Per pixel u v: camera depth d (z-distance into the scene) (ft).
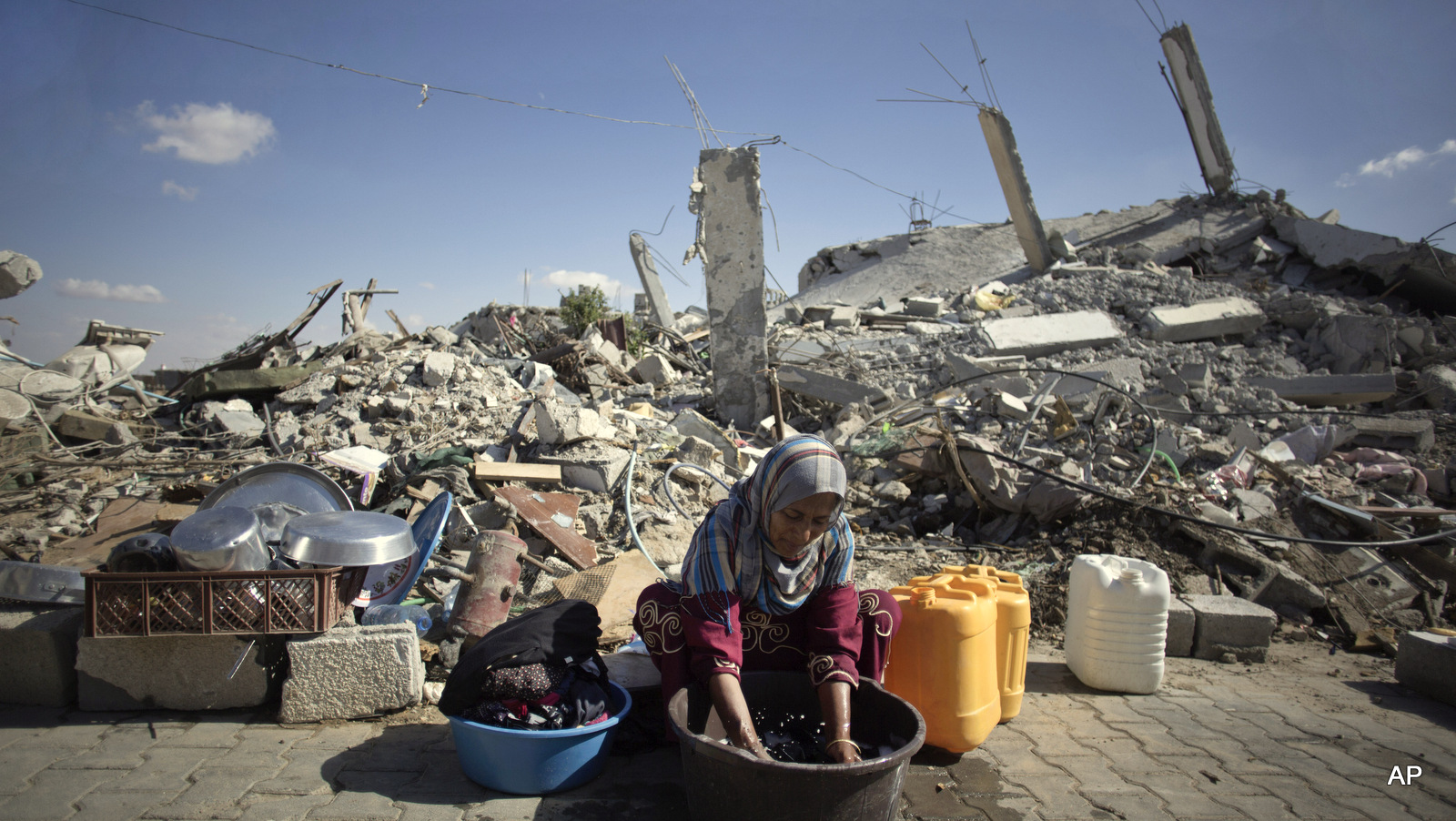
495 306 50.11
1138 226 60.59
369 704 10.84
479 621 12.06
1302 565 18.20
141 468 21.42
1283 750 11.05
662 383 38.78
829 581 8.93
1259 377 31.78
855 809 7.33
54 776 9.15
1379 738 11.55
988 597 10.61
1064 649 15.02
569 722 9.08
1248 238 52.80
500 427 23.29
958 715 9.99
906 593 10.73
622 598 13.78
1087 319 38.24
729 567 8.53
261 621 10.34
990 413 27.32
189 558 10.11
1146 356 35.04
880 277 67.26
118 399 30.96
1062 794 9.59
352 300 40.19
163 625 10.12
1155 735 11.38
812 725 9.23
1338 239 48.49
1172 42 59.06
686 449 21.88
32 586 11.05
